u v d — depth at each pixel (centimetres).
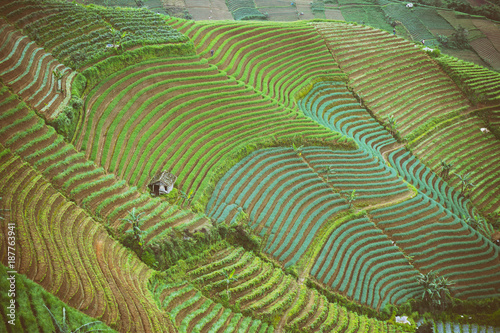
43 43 5569
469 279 5341
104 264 3619
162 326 3347
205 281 4112
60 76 5119
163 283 3903
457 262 5488
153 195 4703
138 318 3291
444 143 7606
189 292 3922
